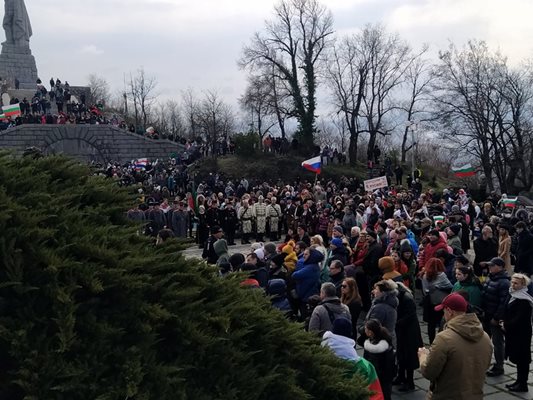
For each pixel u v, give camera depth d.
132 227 4.12
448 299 5.40
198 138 54.47
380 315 7.71
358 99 54.72
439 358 5.20
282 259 11.27
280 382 3.86
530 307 8.38
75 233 3.62
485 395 8.42
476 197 41.75
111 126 49.12
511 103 44.62
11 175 3.79
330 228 22.20
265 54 55.41
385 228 16.50
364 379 4.57
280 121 56.56
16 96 59.78
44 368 3.01
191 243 4.45
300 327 4.50
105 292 3.44
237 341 3.82
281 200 28.70
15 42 64.31
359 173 50.56
